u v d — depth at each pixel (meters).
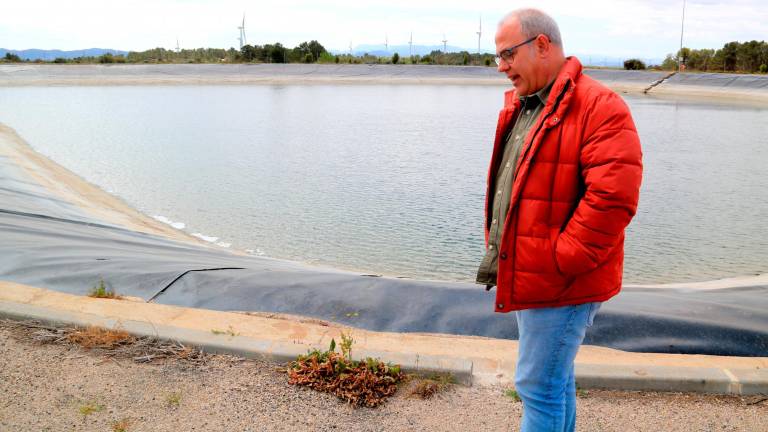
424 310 4.31
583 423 2.97
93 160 15.56
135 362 3.46
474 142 19.45
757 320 4.16
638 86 47.34
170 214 10.34
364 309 4.33
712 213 10.75
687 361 3.54
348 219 10.09
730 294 5.27
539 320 2.23
